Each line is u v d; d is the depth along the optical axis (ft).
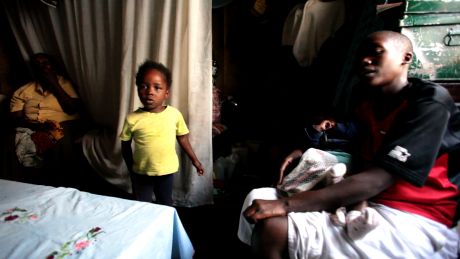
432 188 3.01
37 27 7.77
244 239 3.77
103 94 7.43
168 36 6.12
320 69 6.81
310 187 3.50
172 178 5.40
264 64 9.25
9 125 8.00
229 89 10.11
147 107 4.84
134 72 6.40
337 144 4.13
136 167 5.13
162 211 2.89
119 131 6.61
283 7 8.47
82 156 7.64
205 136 6.31
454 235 2.91
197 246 5.52
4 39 8.54
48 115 7.41
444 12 3.72
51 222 2.63
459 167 3.10
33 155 7.09
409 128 2.76
